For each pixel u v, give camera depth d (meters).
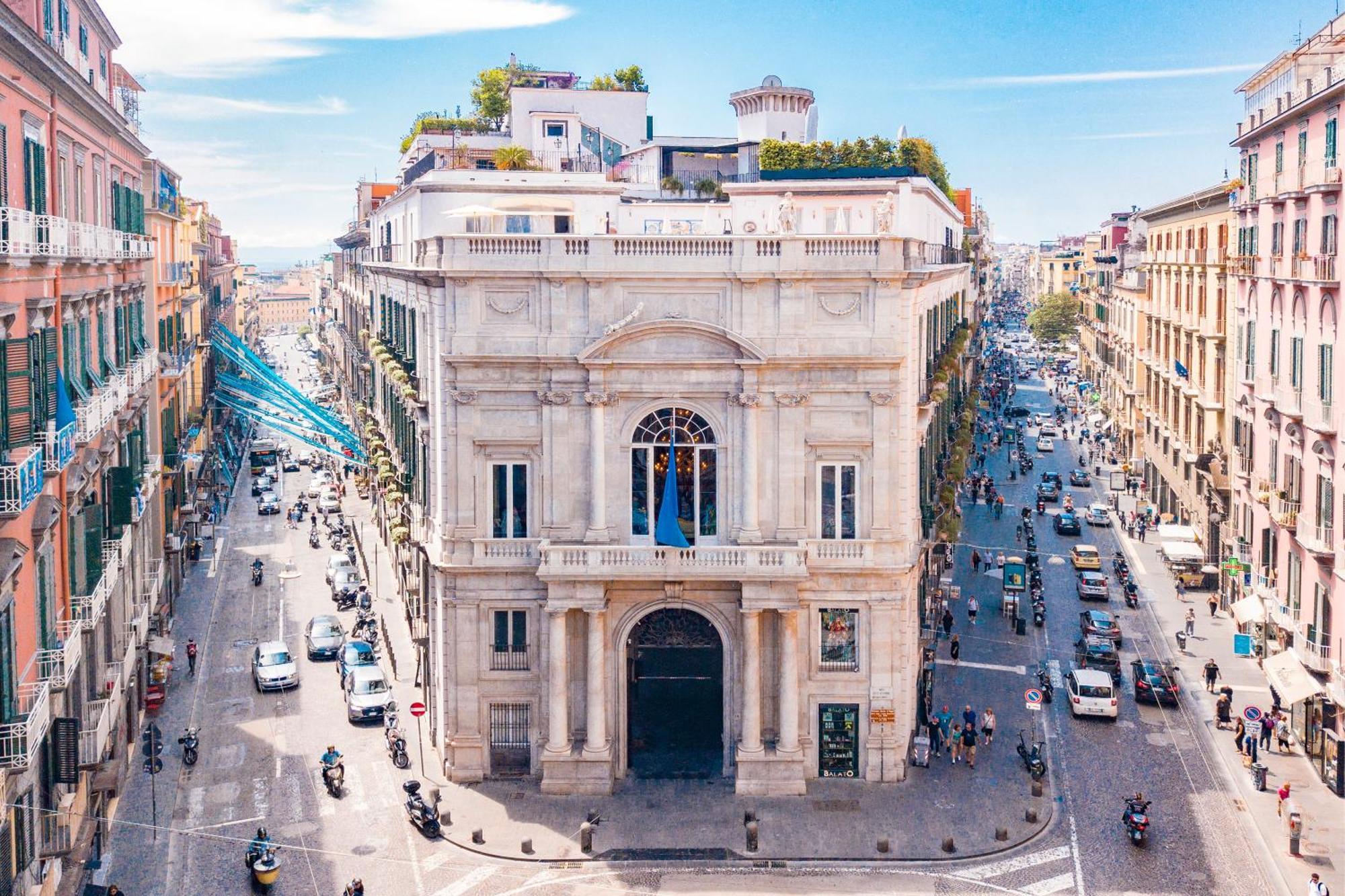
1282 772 50.09
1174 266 93.81
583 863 42.03
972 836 43.88
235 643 66.25
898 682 47.94
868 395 46.72
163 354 74.19
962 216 98.06
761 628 47.34
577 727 48.00
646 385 46.84
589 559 46.31
